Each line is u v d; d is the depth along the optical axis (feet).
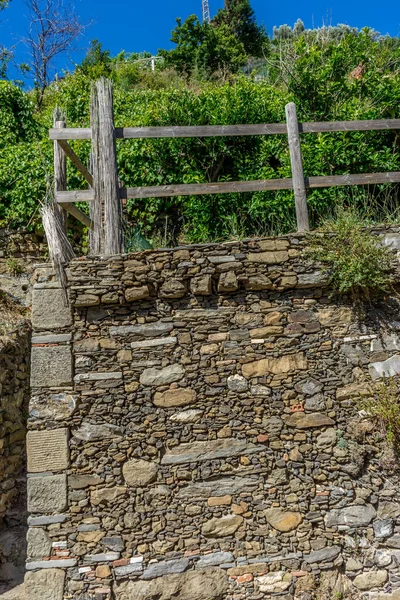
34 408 11.10
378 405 11.49
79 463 11.02
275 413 11.53
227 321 11.73
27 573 10.64
